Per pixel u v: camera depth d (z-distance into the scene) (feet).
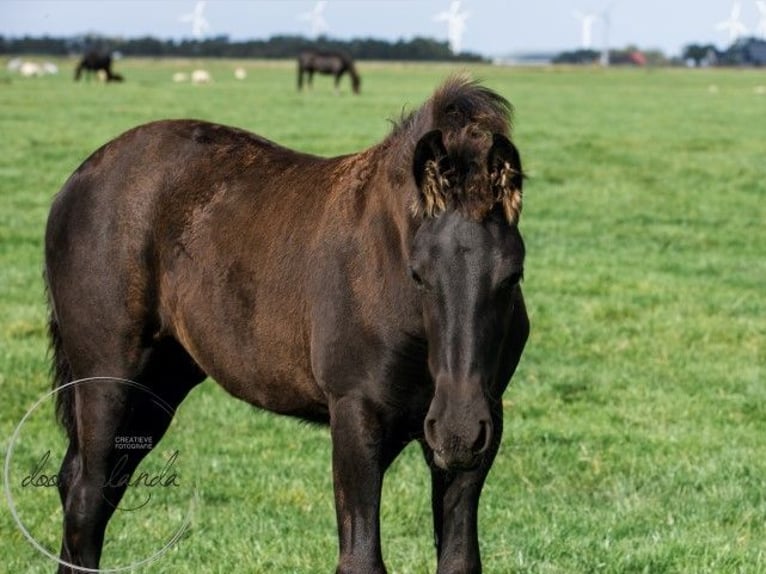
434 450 15.84
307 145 101.09
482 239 15.93
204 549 24.59
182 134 22.65
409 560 23.90
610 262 58.90
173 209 21.72
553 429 33.58
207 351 21.09
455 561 17.87
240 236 20.57
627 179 90.68
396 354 17.49
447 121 17.37
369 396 17.87
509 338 18.08
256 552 24.20
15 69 285.64
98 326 22.18
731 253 62.85
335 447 18.19
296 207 19.94
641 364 41.01
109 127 116.67
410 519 26.89
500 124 17.37
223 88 214.90
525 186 78.54
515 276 16.06
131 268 21.97
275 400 20.33
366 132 115.03
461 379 15.66
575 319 46.50
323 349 18.33
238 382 20.79
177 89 203.41
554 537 24.84
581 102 186.09
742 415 35.81
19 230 62.23
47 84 210.79
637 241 65.77
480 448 15.55
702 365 40.96
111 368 22.22
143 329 22.16
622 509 27.02
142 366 22.36
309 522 26.43
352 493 17.97
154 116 132.57
